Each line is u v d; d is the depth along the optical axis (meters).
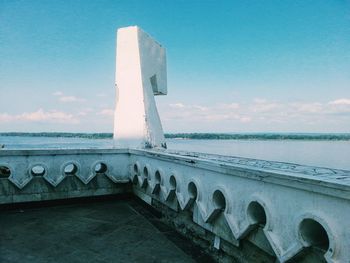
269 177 3.63
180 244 5.57
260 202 3.78
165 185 6.42
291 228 3.38
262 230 3.97
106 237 5.85
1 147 8.16
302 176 3.20
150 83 9.62
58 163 7.75
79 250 5.26
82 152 7.99
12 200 7.39
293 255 3.27
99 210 7.54
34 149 7.45
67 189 7.93
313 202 3.12
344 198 2.77
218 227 4.83
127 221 6.77
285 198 3.48
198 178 5.24
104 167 8.75
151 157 7.05
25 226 6.36
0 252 5.12
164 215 6.75
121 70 9.36
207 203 4.96
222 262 4.81
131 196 8.70
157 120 9.54
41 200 7.66
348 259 2.77
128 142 8.91
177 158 5.76
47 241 5.61
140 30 9.23
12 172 7.30
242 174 4.11
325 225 2.93
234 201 4.35
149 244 5.54
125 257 5.02
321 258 3.18
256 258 4.15
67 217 6.97
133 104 9.05
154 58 9.94
